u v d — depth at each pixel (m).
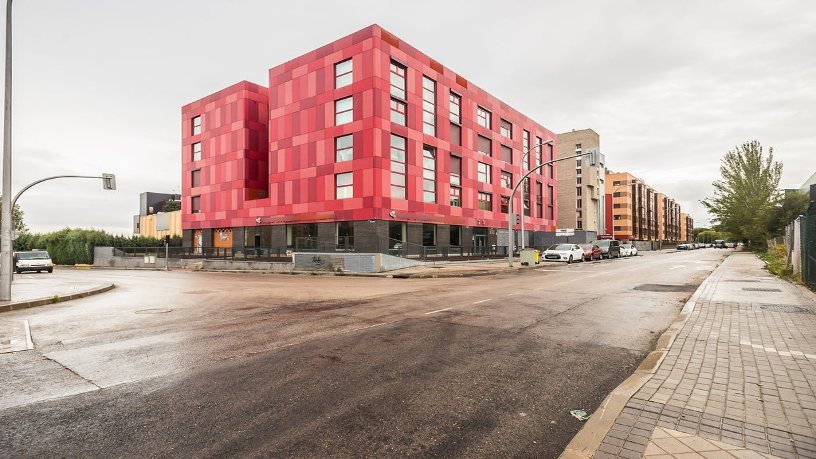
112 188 17.91
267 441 3.19
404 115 30.67
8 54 11.27
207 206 41.25
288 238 33.41
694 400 3.64
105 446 3.14
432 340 6.36
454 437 3.23
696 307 8.55
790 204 38.12
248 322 8.15
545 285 14.58
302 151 32.03
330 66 30.56
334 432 3.32
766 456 2.68
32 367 5.22
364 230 28.03
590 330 7.03
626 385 4.03
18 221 53.75
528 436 3.24
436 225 33.19
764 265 21.09
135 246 41.38
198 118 43.59
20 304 10.66
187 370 5.01
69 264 44.50
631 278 16.97
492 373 4.76
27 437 3.30
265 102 40.47
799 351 5.22
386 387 4.33
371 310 9.43
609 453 2.77
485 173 40.12
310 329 7.34
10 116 11.35
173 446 3.13
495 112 41.62
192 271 30.20
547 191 51.66
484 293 12.47
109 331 7.46
